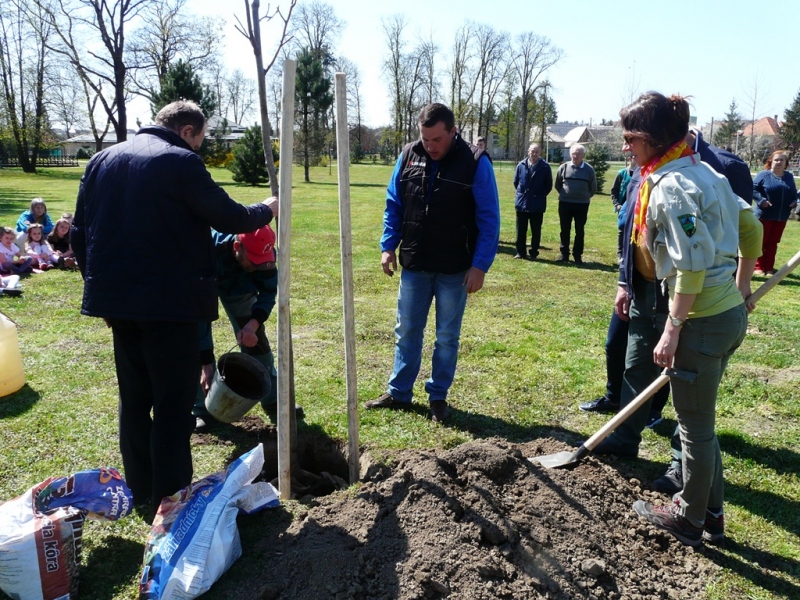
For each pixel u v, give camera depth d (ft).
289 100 9.08
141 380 9.75
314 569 8.23
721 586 8.66
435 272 13.28
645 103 8.40
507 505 9.33
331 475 12.22
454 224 12.80
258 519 9.77
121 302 8.71
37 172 145.69
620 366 13.93
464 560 8.18
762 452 12.61
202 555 8.14
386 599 7.71
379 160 230.07
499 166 183.11
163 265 8.77
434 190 12.72
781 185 32.89
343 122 9.95
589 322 22.26
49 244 31.45
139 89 115.44
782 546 9.60
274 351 18.07
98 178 9.00
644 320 11.19
